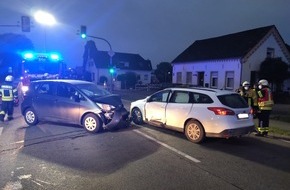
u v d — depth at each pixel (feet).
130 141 28.48
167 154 24.31
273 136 33.47
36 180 18.13
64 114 33.58
